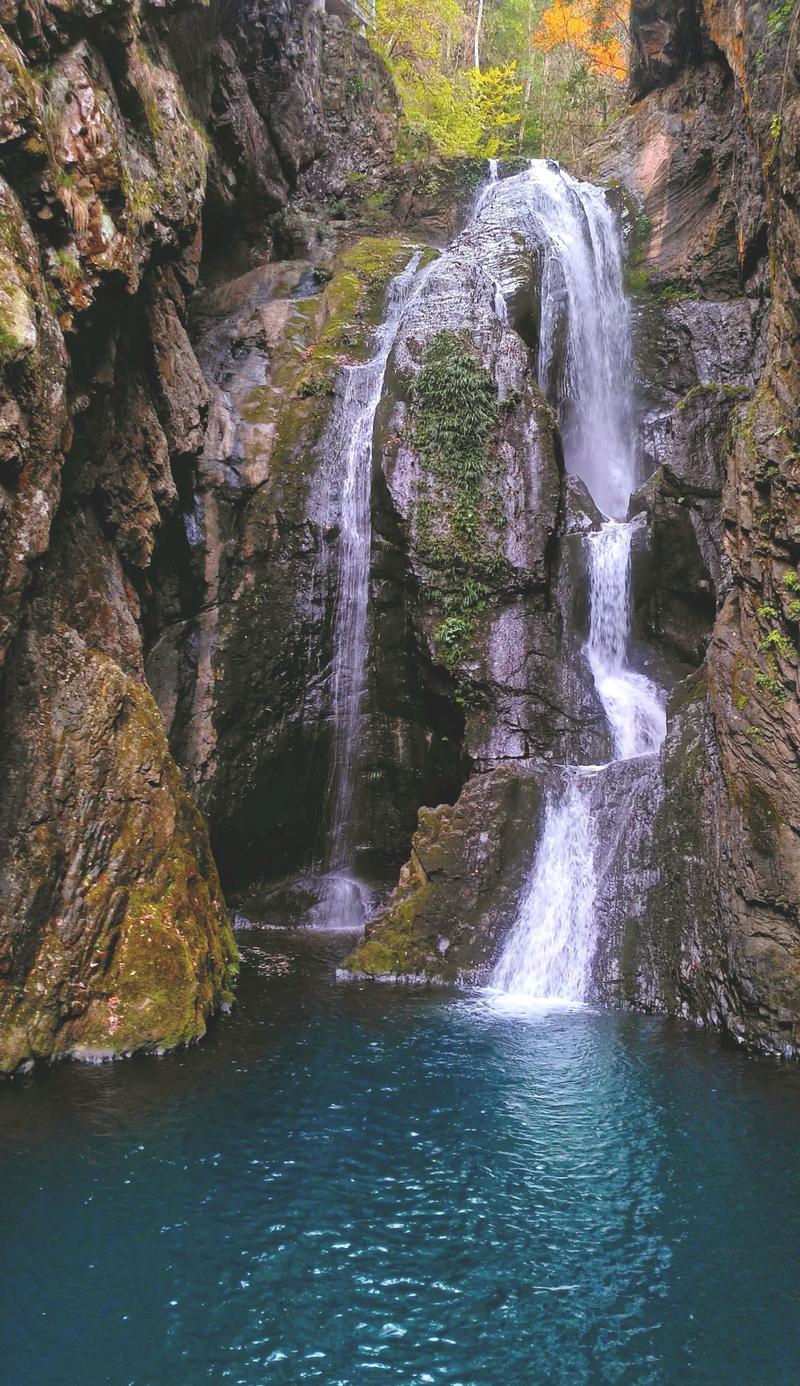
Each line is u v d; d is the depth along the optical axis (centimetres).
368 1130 718
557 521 1381
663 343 1873
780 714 938
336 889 1489
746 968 916
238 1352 479
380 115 2322
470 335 1450
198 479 1424
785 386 975
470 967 1130
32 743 862
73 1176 636
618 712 1327
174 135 1137
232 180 1762
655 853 1084
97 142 926
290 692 1474
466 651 1329
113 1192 618
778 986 895
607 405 1878
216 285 1884
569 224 1859
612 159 2106
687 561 1395
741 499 1005
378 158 2261
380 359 1631
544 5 3662
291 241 2003
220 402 1524
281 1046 888
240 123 1694
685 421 1449
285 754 1472
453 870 1180
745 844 941
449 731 1390
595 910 1104
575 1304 523
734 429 1061
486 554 1351
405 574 1382
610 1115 751
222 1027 934
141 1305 512
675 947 1032
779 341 1003
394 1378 465
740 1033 908
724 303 1833
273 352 1662
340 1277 541
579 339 1811
